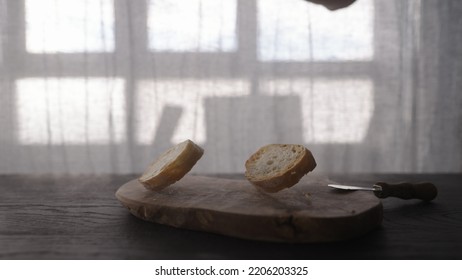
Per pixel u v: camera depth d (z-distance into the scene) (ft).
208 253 1.97
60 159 5.51
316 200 2.30
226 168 5.56
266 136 5.54
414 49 5.45
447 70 5.45
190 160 2.45
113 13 5.34
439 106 5.51
